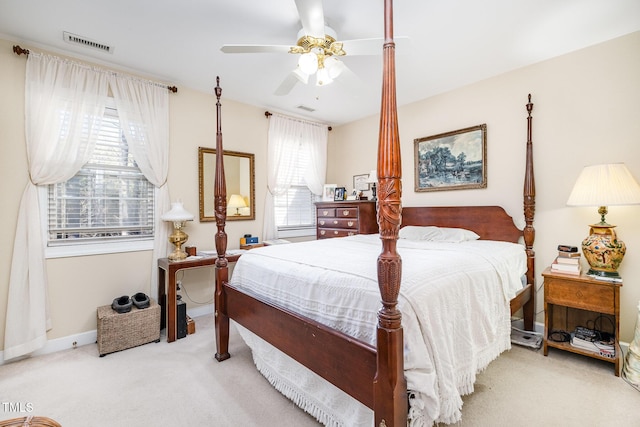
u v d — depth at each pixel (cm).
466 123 324
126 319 250
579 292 221
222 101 358
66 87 253
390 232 110
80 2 192
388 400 110
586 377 206
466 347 147
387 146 108
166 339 272
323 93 348
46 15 205
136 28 221
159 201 303
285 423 163
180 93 323
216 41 239
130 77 286
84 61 264
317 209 423
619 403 177
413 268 154
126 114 282
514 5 196
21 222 235
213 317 333
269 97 360
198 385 199
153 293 301
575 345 227
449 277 154
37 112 240
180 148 323
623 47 232
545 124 271
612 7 198
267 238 398
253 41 240
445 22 214
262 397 187
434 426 155
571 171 257
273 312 177
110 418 167
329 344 140
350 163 462
